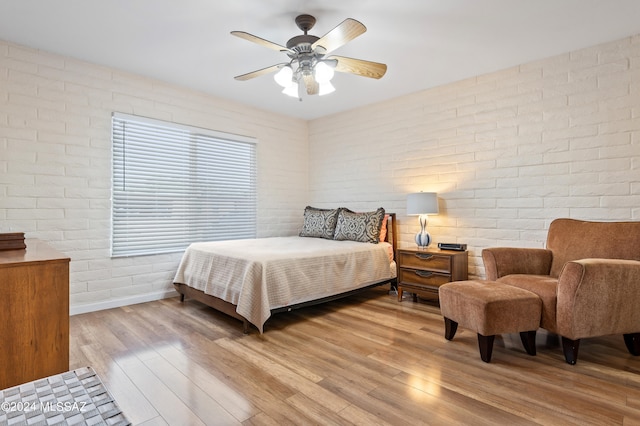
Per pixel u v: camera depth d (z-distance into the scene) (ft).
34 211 9.39
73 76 10.01
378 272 12.01
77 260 10.10
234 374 6.48
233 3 7.28
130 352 7.44
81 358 7.13
